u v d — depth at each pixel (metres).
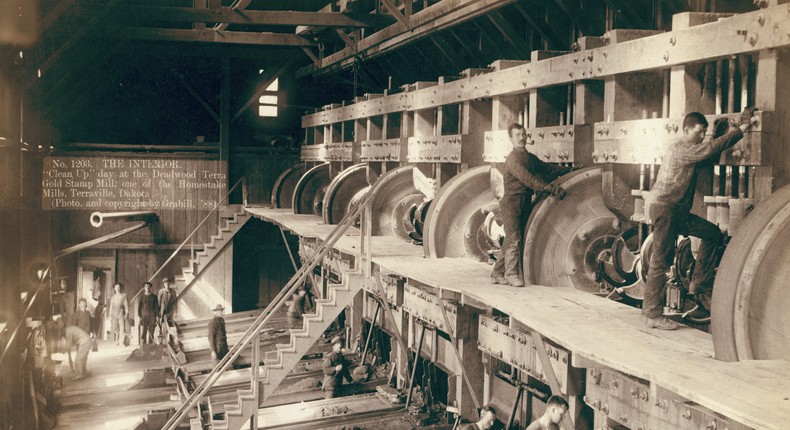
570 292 7.79
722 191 6.60
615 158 7.27
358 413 12.03
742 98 6.14
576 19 10.01
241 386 14.42
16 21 10.90
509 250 8.26
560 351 7.39
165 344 18.98
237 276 24.33
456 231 10.98
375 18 16.31
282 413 12.41
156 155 22.80
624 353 5.34
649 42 6.73
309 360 16.34
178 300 22.59
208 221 23.36
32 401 11.79
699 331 6.07
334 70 20.22
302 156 22.66
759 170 5.64
